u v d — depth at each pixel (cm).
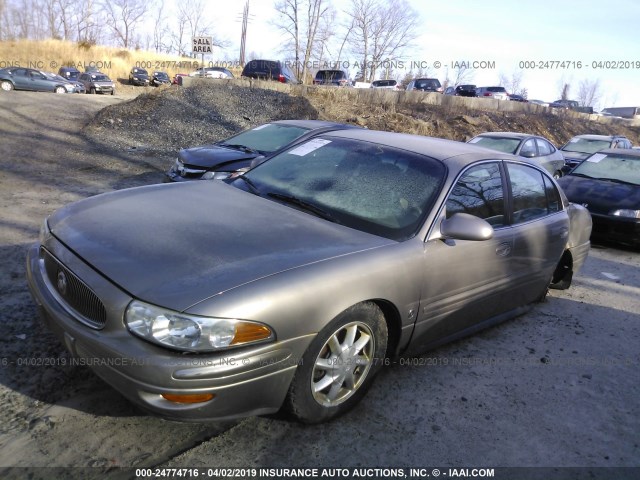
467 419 306
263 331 236
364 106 1980
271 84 1872
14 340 333
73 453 246
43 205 690
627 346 432
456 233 314
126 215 301
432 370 356
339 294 261
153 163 1077
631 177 857
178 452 254
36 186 798
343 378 283
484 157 384
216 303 228
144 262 249
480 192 364
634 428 317
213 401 231
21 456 241
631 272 664
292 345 247
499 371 365
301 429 279
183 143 1321
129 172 980
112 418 272
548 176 465
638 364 400
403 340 317
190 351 224
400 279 292
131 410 280
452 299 339
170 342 223
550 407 329
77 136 1285
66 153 1090
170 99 1593
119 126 1403
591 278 618
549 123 2625
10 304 381
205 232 280
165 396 226
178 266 246
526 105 2684
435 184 338
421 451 274
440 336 352
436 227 320
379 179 349
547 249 429
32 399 280
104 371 236
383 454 268
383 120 1844
